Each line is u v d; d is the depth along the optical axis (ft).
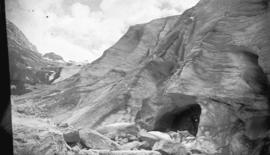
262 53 39.99
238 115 41.14
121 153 34.50
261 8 42.75
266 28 40.81
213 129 41.04
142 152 35.40
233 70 42.55
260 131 39.42
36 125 33.24
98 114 53.88
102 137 38.65
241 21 43.98
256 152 37.65
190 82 44.73
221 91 42.14
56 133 31.73
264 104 39.88
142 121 50.49
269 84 40.29
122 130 44.88
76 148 33.60
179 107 48.55
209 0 52.90
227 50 44.01
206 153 39.34
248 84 41.22
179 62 52.75
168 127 51.24
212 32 46.11
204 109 42.55
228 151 39.42
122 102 54.24
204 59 45.21
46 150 29.48
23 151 28.37
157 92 52.39
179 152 38.04
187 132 46.26
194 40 50.29
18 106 40.14
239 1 45.37
